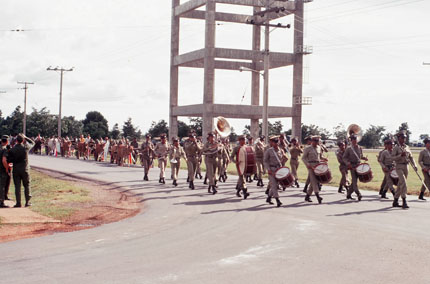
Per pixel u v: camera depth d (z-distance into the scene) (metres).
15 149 15.13
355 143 16.84
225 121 21.80
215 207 14.85
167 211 14.05
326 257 8.53
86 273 7.32
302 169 36.88
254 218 12.76
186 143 20.28
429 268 7.86
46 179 24.66
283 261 8.22
